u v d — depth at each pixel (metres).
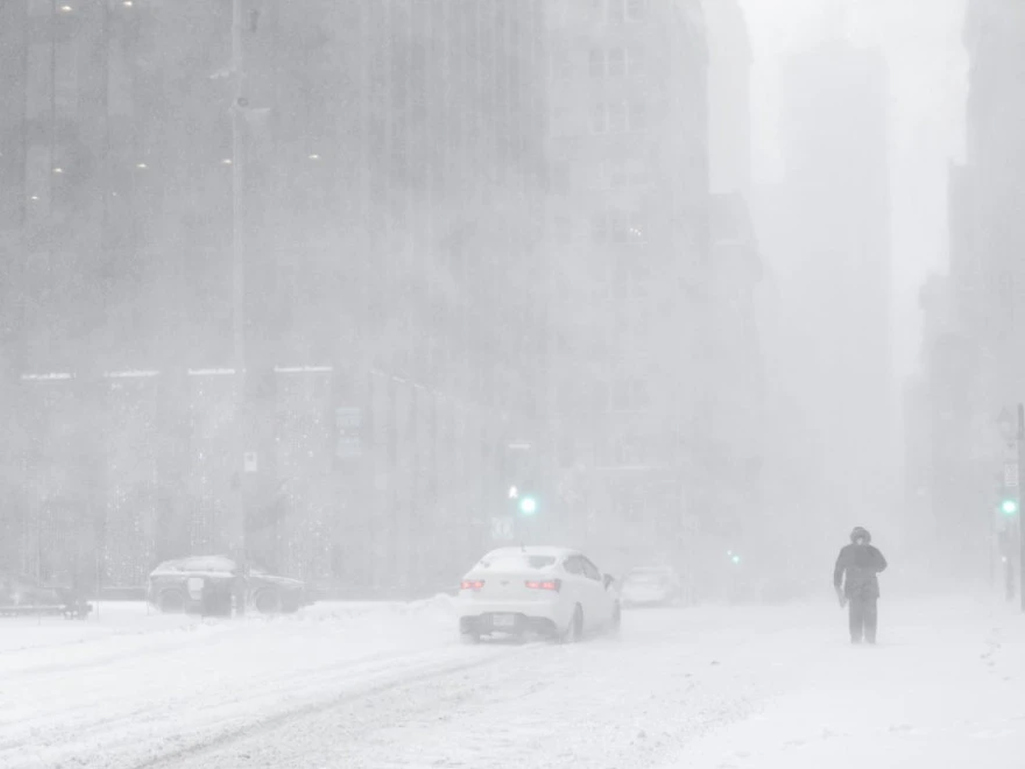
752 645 63.78
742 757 27.03
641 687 43.81
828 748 27.86
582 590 67.31
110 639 62.53
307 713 36.69
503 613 63.75
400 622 78.44
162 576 105.00
